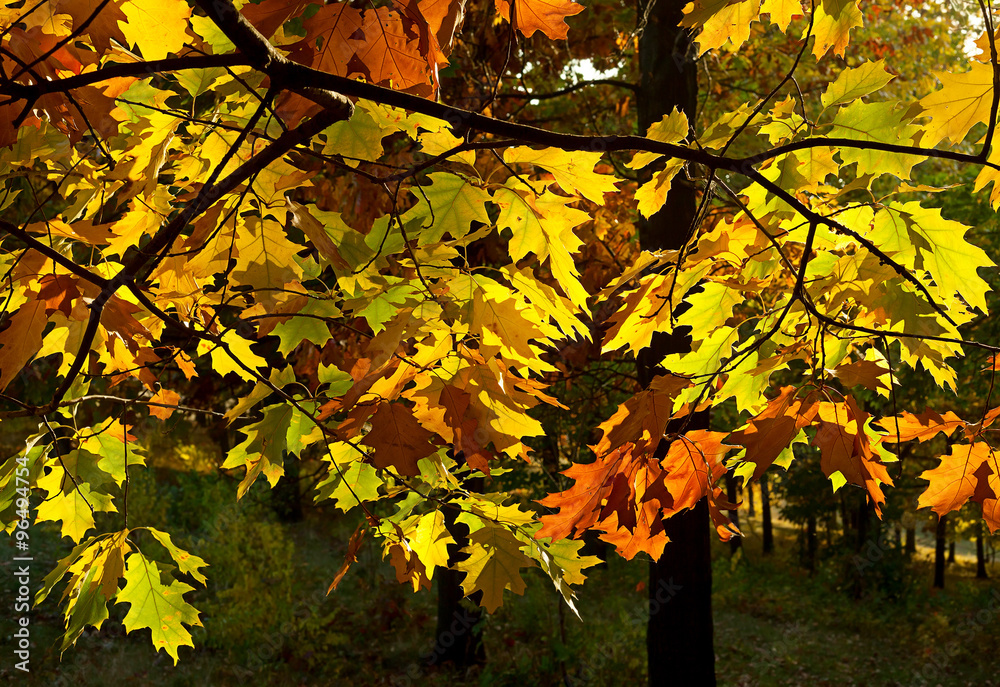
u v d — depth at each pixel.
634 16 5.54
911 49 7.71
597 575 12.47
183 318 2.00
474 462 1.47
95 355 1.97
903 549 18.80
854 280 1.89
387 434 1.48
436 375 1.56
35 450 2.31
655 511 1.48
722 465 1.44
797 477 17.38
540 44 5.80
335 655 9.46
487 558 2.06
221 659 9.16
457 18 1.45
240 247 1.80
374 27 1.39
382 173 1.95
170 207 1.94
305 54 1.41
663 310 1.94
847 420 1.38
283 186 1.79
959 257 1.75
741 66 6.87
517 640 8.59
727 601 16.20
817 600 16.81
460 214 1.76
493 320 1.65
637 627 8.54
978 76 1.53
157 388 2.11
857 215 1.83
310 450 5.34
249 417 2.23
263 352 3.85
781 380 4.62
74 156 2.01
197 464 13.28
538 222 1.74
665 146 1.42
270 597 9.59
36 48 1.30
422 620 10.68
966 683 11.80
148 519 11.04
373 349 1.51
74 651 8.49
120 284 1.43
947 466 1.53
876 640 14.12
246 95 1.71
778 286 2.67
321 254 1.71
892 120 1.70
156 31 1.34
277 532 10.81
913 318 1.83
